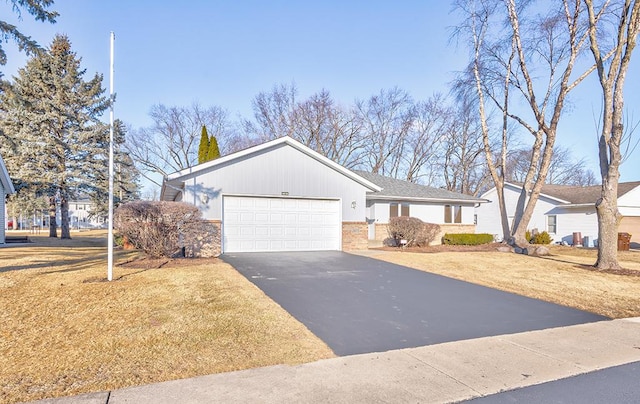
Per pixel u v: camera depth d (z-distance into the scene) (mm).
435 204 23016
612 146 11469
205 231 12945
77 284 7660
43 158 21734
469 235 19984
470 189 38844
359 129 36875
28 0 8906
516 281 9500
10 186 18328
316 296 7359
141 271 9406
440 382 3684
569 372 4008
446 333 5332
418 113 37656
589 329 5641
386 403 3227
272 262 11539
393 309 6586
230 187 13539
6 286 7332
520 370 4035
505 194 27266
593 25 12344
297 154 14680
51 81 22547
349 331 5309
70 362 3969
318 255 13578
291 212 14641
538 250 15961
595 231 21750
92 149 22922
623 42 11398
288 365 4027
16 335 4758
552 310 6746
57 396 3240
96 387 3422
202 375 3725
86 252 14672
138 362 3996
